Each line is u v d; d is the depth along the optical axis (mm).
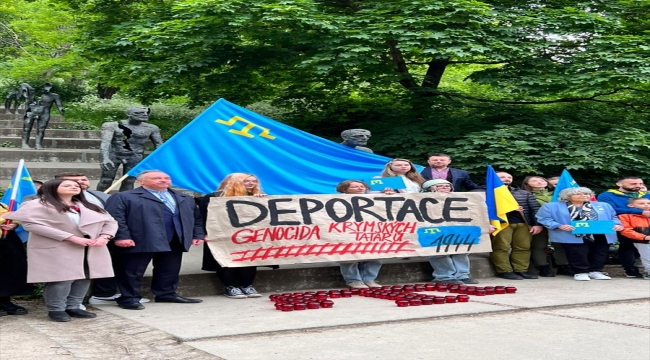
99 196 7621
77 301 6840
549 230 9594
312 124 15242
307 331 6105
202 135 9188
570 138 12164
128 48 13766
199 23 12344
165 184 7465
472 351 5438
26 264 6996
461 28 12141
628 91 13852
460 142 11922
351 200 8508
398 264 9266
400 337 5895
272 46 13617
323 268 8828
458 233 8945
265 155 9578
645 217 9773
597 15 12258
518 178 12898
